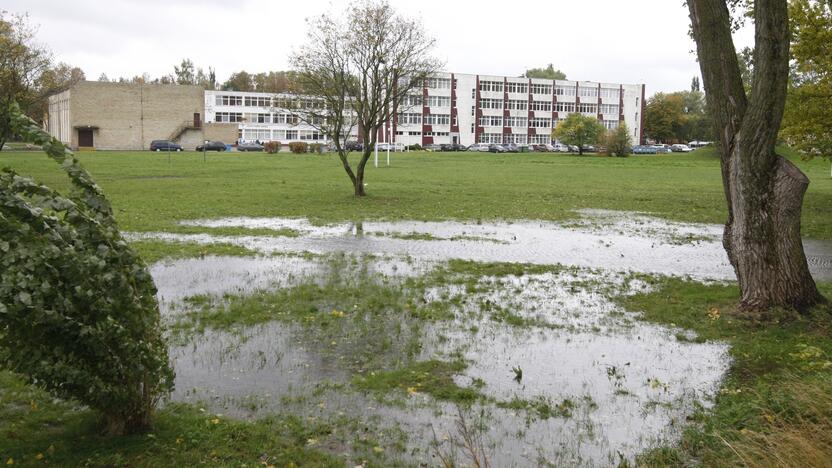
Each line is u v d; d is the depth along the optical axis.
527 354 8.54
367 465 5.55
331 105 28.67
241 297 11.07
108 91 90.94
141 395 5.83
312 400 6.91
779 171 9.97
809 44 22.59
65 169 5.38
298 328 9.44
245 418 6.42
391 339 9.02
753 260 10.14
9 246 4.68
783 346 8.73
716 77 10.36
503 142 124.00
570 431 6.32
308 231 19.14
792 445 5.07
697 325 9.85
